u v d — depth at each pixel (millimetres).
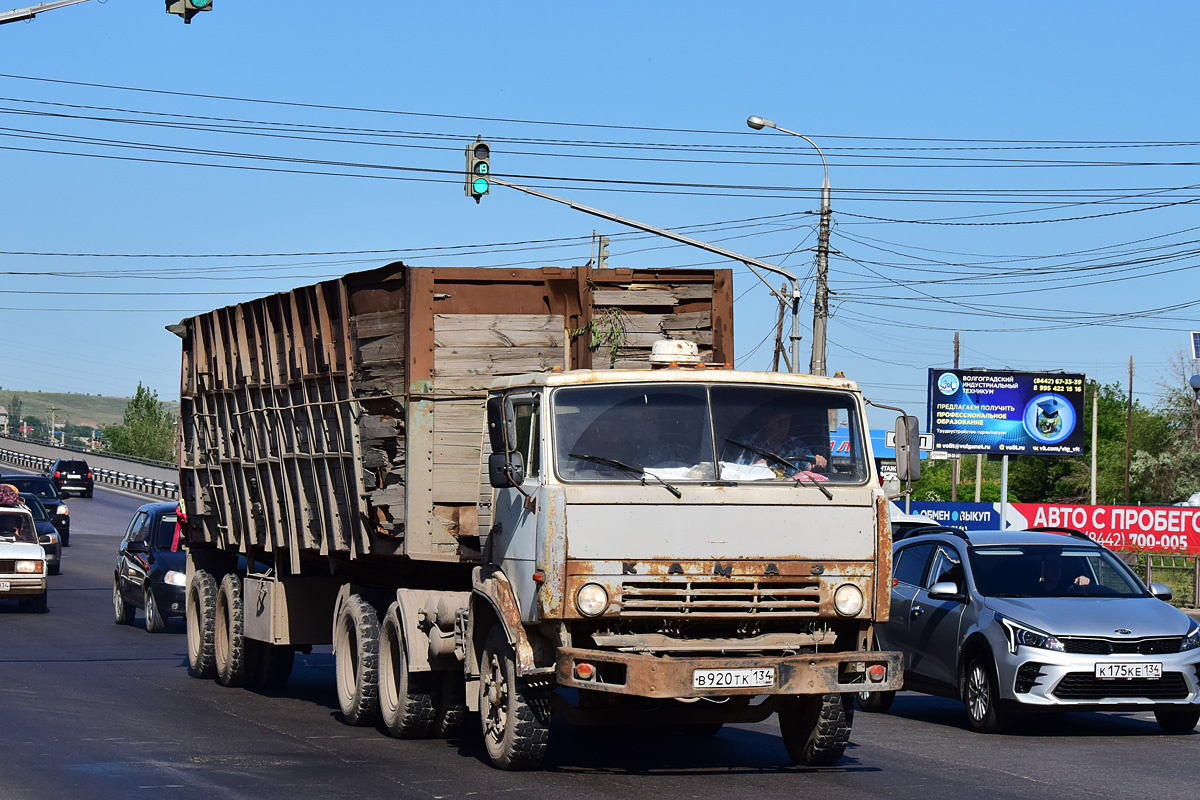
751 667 11133
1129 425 86000
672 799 11047
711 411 11898
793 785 11859
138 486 94312
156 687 19172
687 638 11523
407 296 14180
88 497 84438
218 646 19922
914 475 12828
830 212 34656
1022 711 15664
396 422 14375
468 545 14086
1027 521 47562
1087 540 18156
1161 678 15469
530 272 14445
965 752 14281
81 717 15594
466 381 14180
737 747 14352
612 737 15141
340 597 16281
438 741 14422
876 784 11992
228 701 17859
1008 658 15750
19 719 15211
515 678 12078
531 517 11711
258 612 18312
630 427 11742
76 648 24328
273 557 18766
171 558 27859
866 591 11836
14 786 11172
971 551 17656
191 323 21953
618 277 14750
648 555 11398
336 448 15844
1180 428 91750
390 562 15312
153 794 10977
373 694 15180
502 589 12148
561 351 14516
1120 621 15805
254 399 18938
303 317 16875
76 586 38594
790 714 13180
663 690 10922
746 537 11586
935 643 17500
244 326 19359
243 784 11555
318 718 16391
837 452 12141
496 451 11906
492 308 14414
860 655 11445
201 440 21500
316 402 16422
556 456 11547
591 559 11305
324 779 11898
